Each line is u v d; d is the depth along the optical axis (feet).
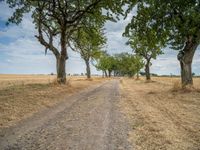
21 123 37.17
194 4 78.43
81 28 122.01
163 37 84.12
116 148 25.32
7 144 26.78
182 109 49.47
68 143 27.02
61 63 111.96
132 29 87.92
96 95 80.79
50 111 48.24
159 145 26.35
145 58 194.59
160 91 90.58
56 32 112.57
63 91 87.35
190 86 81.71
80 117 41.63
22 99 60.54
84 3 108.06
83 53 207.72
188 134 30.53
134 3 85.20
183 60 86.02
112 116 42.42
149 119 39.65
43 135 30.25
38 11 106.42
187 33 79.56
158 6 80.59
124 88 117.50
